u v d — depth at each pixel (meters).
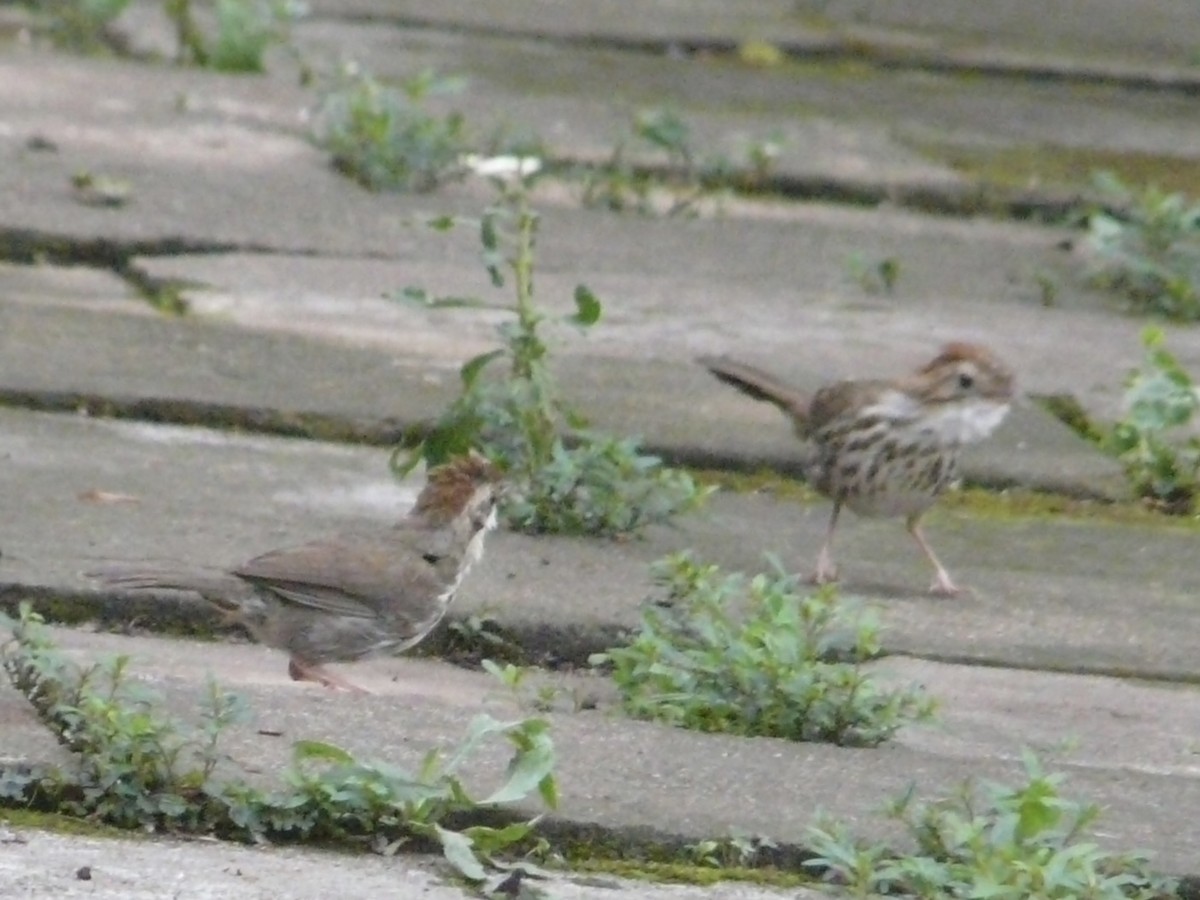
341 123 19.44
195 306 15.27
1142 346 16.38
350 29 24.80
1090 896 7.66
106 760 8.11
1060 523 13.20
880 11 27.78
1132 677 10.74
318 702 9.28
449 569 10.31
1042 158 21.47
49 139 18.80
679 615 10.14
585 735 9.16
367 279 16.27
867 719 9.42
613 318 16.00
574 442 13.32
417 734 8.98
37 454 12.43
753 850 8.21
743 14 27.17
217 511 11.77
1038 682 10.57
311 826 8.02
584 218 18.66
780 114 22.36
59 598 10.36
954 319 16.77
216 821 8.05
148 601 10.43
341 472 12.70
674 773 8.80
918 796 8.75
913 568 12.23
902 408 12.20
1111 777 9.23
